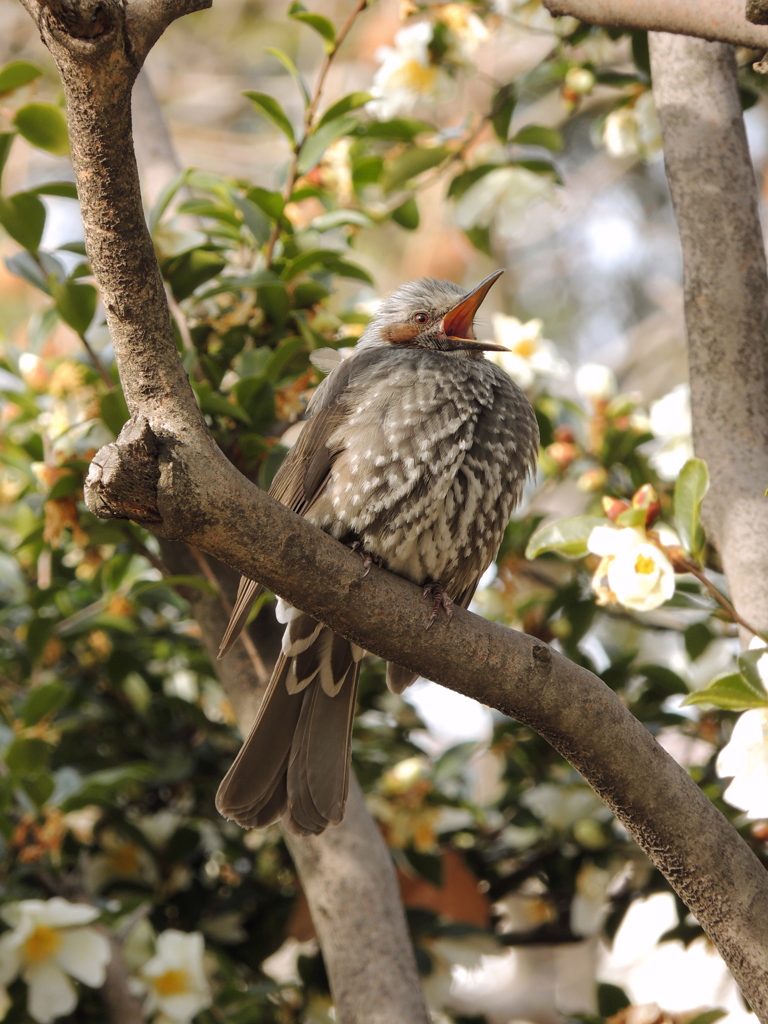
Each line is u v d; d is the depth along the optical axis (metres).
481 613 9.33
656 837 4.74
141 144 8.91
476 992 11.48
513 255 18.11
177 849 8.02
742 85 8.23
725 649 8.66
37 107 6.51
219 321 7.32
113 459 4.10
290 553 4.52
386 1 14.83
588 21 5.89
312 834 5.95
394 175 8.55
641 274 18.11
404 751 8.68
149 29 3.60
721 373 6.15
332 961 6.29
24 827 6.89
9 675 8.59
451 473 6.21
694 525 5.54
